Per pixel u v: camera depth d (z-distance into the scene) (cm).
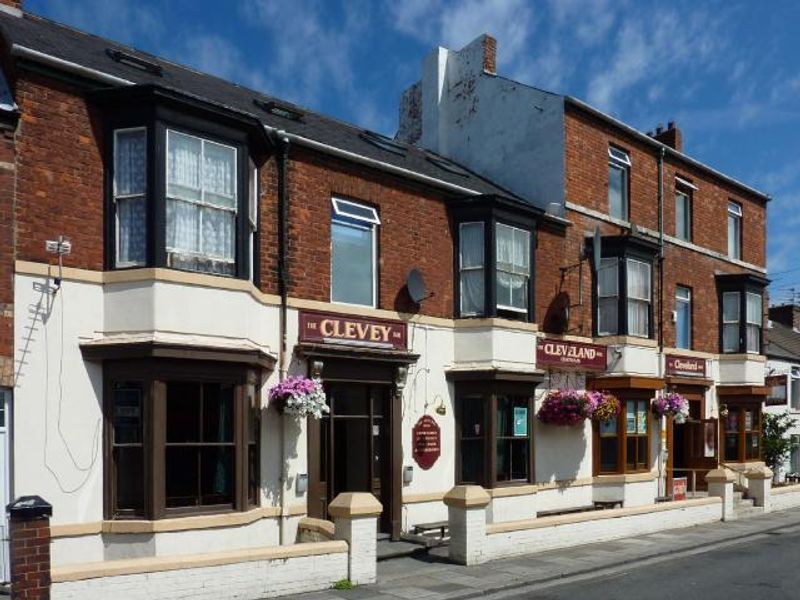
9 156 916
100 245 991
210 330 1018
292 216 1205
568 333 1648
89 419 961
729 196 2227
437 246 1432
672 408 1802
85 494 950
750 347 2147
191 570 848
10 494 899
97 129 999
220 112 1048
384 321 1312
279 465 1147
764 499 1903
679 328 2011
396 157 1488
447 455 1404
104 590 786
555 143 1720
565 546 1322
